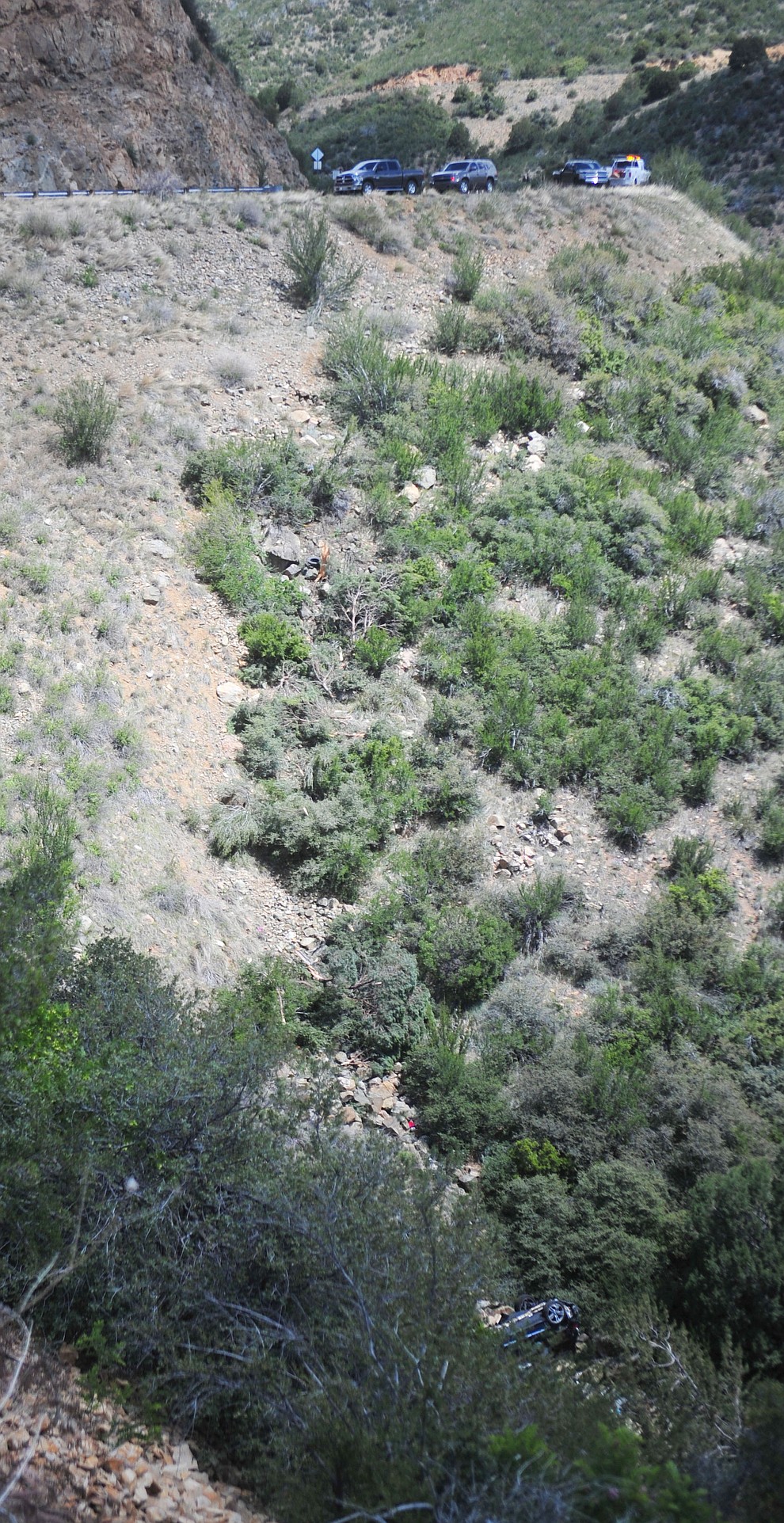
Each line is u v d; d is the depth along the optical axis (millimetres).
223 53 46438
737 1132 11453
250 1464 6559
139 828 13539
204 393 20672
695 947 14445
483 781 16406
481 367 24516
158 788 14219
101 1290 6973
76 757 13672
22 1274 6695
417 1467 5438
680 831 16703
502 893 14711
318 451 20391
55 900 8781
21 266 22234
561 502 21094
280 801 14734
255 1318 6953
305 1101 8859
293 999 12609
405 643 18000
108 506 17625
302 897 14117
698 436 24828
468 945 13625
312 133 65938
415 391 22312
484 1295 7676
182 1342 6719
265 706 15992
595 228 31828
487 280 27688
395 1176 8133
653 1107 12031
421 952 13523
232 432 20141
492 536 20016
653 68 66938
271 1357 6664
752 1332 9227
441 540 19422
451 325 24688
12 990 7062
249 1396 6465
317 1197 7547
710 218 36938
